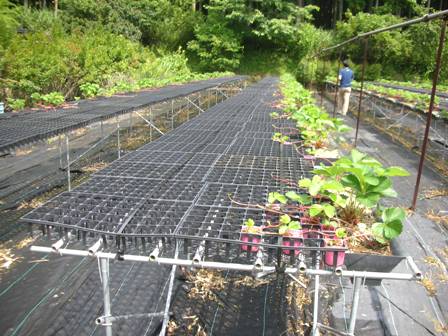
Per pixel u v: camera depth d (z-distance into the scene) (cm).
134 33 2269
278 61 2491
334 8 2722
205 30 2452
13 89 869
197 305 290
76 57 1077
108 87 1146
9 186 525
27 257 350
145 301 292
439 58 395
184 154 370
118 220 213
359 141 789
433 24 1486
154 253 188
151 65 1528
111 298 295
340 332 236
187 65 2488
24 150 692
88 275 323
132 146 755
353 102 1409
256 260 184
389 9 2411
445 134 819
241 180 289
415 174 574
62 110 603
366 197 243
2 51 866
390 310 277
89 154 686
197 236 191
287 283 312
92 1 2102
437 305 279
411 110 818
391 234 220
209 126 521
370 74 1880
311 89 2069
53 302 292
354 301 199
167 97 786
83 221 208
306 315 280
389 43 1888
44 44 1039
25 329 266
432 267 319
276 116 590
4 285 312
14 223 417
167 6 2495
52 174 577
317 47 2294
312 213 212
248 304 291
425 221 401
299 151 384
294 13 2419
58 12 2039
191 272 325
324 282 309
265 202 244
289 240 198
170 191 264
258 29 2411
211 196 255
